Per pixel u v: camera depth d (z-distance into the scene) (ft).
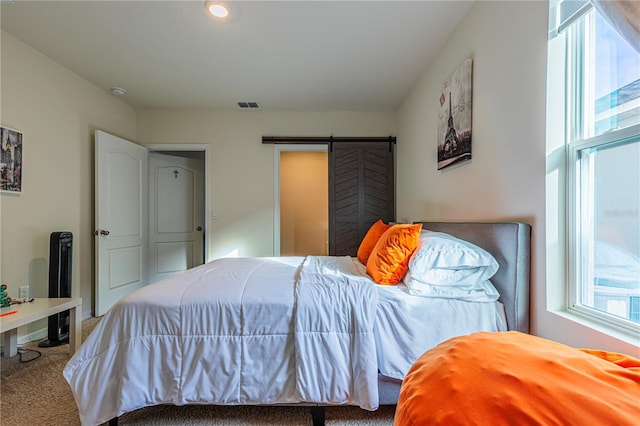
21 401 5.33
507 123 5.21
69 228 9.34
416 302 4.66
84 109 10.02
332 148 13.08
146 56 8.60
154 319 4.41
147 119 12.92
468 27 6.62
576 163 4.15
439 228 7.30
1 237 7.35
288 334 4.42
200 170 15.47
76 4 6.47
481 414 1.49
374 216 13.12
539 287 4.44
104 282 10.33
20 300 6.79
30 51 8.07
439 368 1.91
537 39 4.50
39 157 8.34
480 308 4.70
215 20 7.01
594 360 1.84
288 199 18.21
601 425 1.33
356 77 9.93
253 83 10.39
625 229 3.52
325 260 8.42
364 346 4.33
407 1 6.33
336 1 6.36
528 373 1.66
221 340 4.39
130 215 11.68
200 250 15.40
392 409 5.02
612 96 3.68
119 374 4.30
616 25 3.03
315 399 4.28
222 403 4.36
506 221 5.24
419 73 9.63
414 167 10.64
